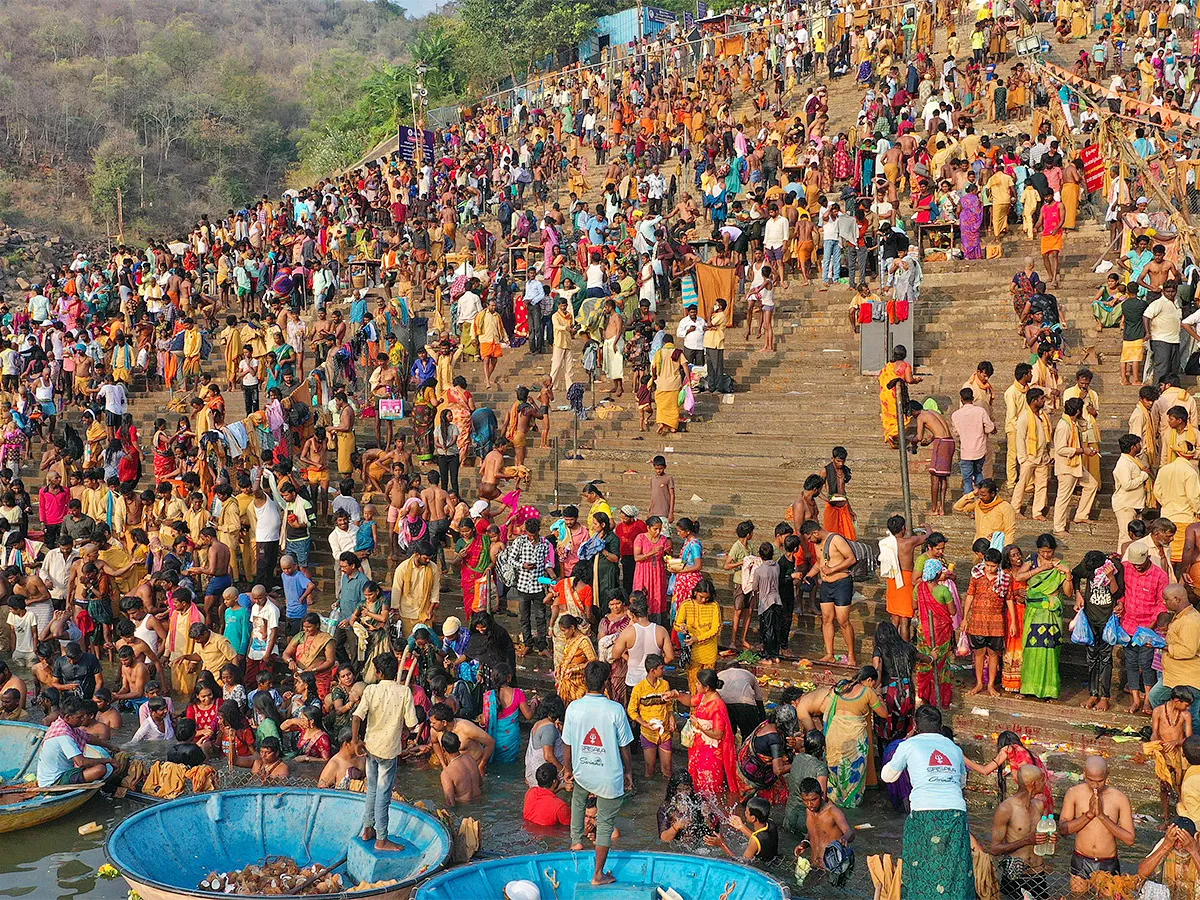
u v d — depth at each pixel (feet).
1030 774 28.12
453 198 93.66
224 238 99.40
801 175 80.89
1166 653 32.58
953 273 65.87
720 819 32.83
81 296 89.97
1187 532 36.22
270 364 67.62
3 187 184.34
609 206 87.35
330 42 353.72
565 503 55.06
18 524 60.64
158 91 228.84
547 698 35.83
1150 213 62.75
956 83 93.86
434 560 46.39
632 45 134.72
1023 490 45.88
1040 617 36.14
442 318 78.13
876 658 34.50
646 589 42.45
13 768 38.40
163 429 61.72
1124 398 51.49
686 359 58.80
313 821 33.22
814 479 42.91
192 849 31.94
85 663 44.19
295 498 53.11
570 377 63.46
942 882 26.53
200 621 45.78
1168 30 96.89
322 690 42.09
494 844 32.35
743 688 35.65
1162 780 30.76
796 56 108.47
